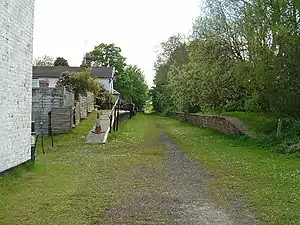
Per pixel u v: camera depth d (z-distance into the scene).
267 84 21.08
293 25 21.12
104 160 17.05
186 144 23.86
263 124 26.78
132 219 8.18
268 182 11.98
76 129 28.91
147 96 108.00
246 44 26.48
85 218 8.16
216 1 29.62
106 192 10.61
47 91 27.52
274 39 21.09
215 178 12.74
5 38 12.06
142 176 13.16
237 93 29.27
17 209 8.72
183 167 15.05
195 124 45.53
